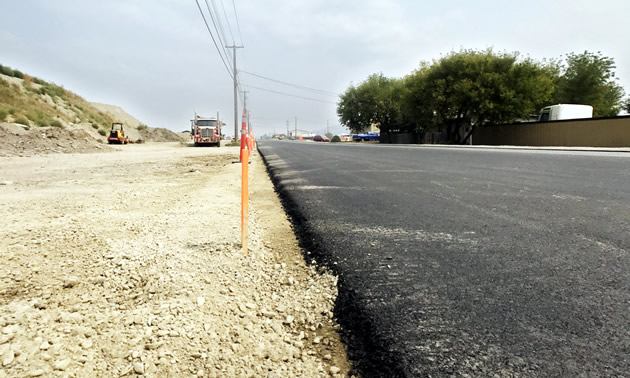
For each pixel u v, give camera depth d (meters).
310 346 1.93
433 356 1.68
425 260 2.88
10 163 13.52
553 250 2.98
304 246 3.58
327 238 3.66
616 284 2.31
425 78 36.84
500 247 3.10
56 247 3.35
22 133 21.09
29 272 2.71
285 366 1.74
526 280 2.42
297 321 2.20
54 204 5.55
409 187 6.64
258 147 35.31
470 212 4.43
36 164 13.36
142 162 15.22
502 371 1.54
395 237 3.55
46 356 1.60
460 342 1.77
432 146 27.41
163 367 1.64
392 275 2.63
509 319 1.94
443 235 3.53
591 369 1.52
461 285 2.39
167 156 19.91
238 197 6.51
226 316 2.19
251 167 13.20
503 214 4.27
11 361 1.54
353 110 58.91
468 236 3.45
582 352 1.63
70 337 1.78
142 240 3.63
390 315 2.08
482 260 2.82
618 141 21.44
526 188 6.10
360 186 7.05
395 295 2.32
